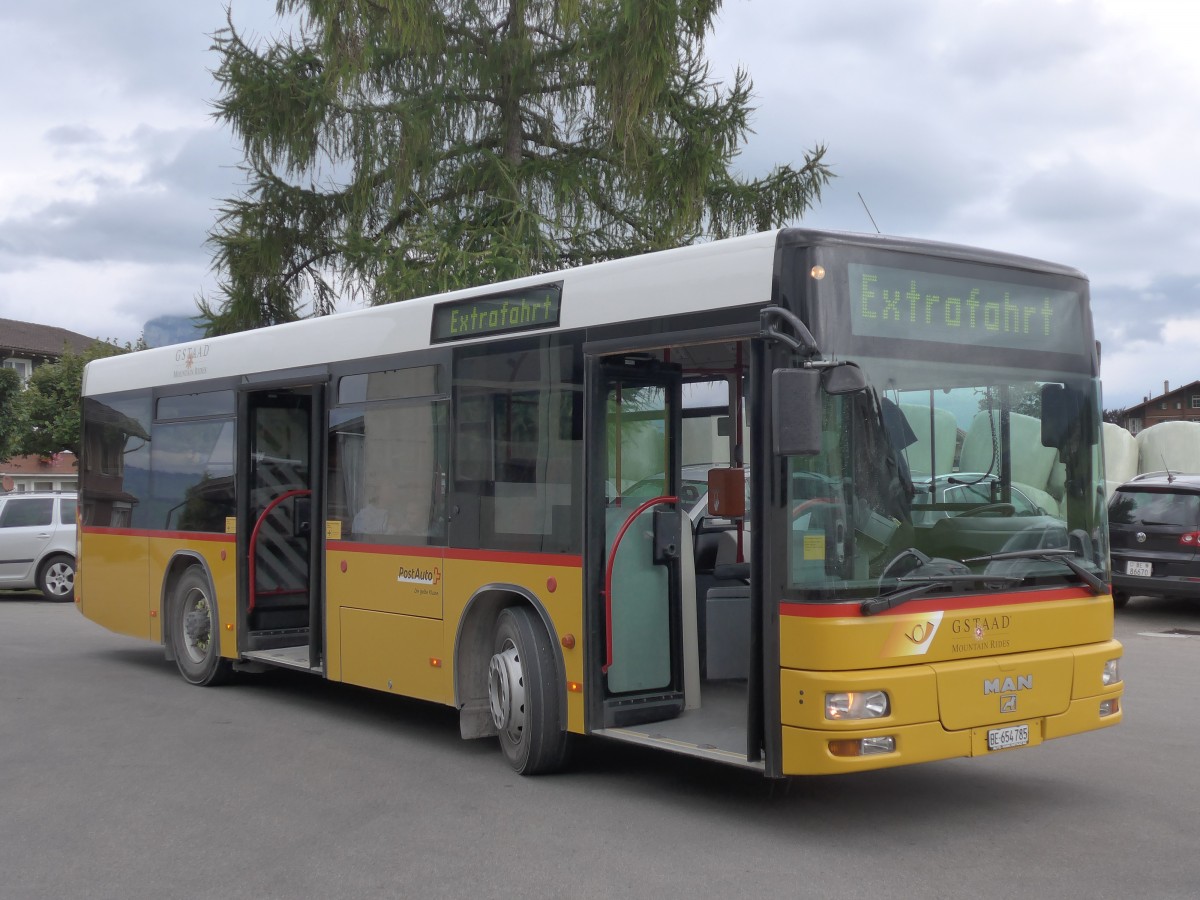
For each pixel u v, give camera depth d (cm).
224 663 1103
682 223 2053
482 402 794
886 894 524
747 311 623
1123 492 1611
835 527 587
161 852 602
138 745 857
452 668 805
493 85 2048
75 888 549
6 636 1520
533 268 1972
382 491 883
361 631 898
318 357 965
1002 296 657
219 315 2181
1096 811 660
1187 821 639
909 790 712
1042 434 661
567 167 2011
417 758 813
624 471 726
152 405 1195
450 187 2056
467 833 629
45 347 6512
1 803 698
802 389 572
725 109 2050
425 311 854
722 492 761
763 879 548
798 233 608
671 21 1880
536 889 539
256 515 1070
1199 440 2077
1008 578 627
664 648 740
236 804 693
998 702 611
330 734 898
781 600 594
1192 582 1520
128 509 1226
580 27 1938
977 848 593
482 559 783
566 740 743
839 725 573
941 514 618
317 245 2153
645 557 734
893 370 614
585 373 714
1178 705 973
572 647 717
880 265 620
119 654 1354
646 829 635
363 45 1914
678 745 658
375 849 603
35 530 2012
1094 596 665
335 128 2022
